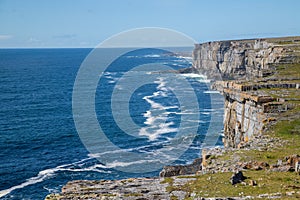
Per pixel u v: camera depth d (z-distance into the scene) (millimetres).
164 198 23922
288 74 57719
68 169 61531
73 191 27797
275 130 37562
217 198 21578
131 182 29766
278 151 32000
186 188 25531
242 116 44125
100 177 56906
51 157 68188
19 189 54469
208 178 26984
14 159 67750
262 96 41250
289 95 42875
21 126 92250
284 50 78312
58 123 94562
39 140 79438
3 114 107000
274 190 22812
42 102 125938
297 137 35375
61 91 150625
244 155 31734
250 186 23891
